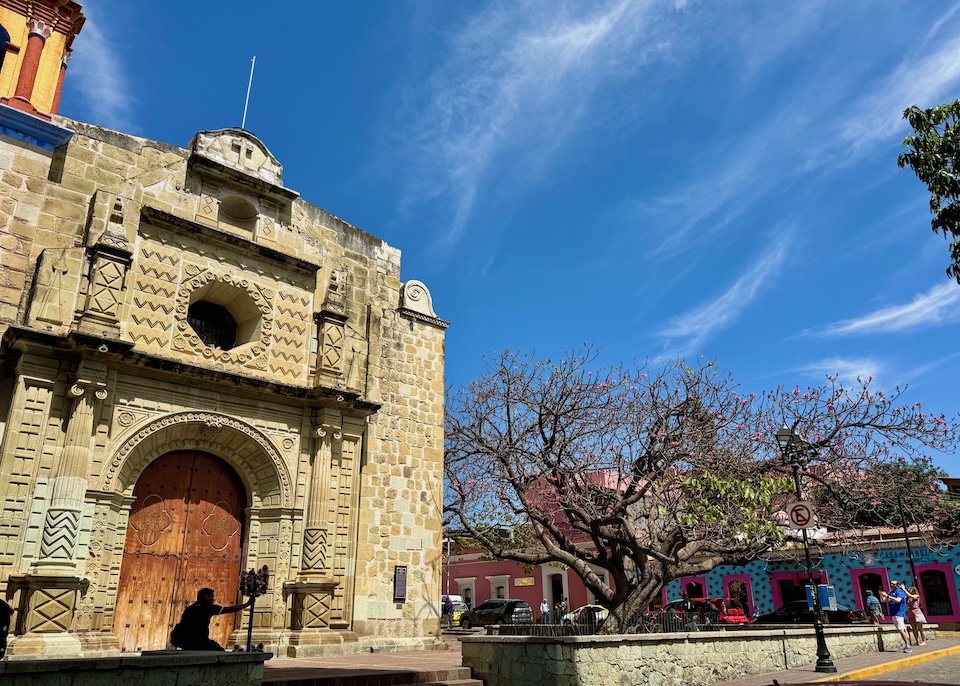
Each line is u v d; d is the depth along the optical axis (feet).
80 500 39.75
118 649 40.29
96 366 41.93
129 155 48.65
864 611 83.10
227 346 53.06
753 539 48.42
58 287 42.32
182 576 46.52
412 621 54.60
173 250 48.65
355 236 60.29
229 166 52.24
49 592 37.37
